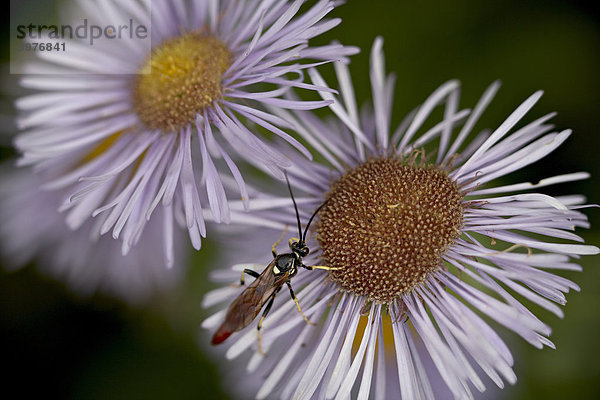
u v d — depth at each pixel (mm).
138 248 163
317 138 150
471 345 135
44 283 170
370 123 153
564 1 167
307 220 147
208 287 163
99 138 151
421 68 171
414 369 139
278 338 144
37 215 166
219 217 138
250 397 157
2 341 171
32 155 150
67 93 152
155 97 149
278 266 143
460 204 143
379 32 172
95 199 149
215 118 144
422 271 142
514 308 136
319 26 137
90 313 170
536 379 156
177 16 154
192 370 169
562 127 165
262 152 138
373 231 143
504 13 169
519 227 139
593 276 156
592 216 159
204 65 148
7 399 169
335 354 141
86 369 170
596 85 165
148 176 144
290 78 165
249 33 148
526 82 167
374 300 142
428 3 171
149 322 169
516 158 141
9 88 166
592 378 156
